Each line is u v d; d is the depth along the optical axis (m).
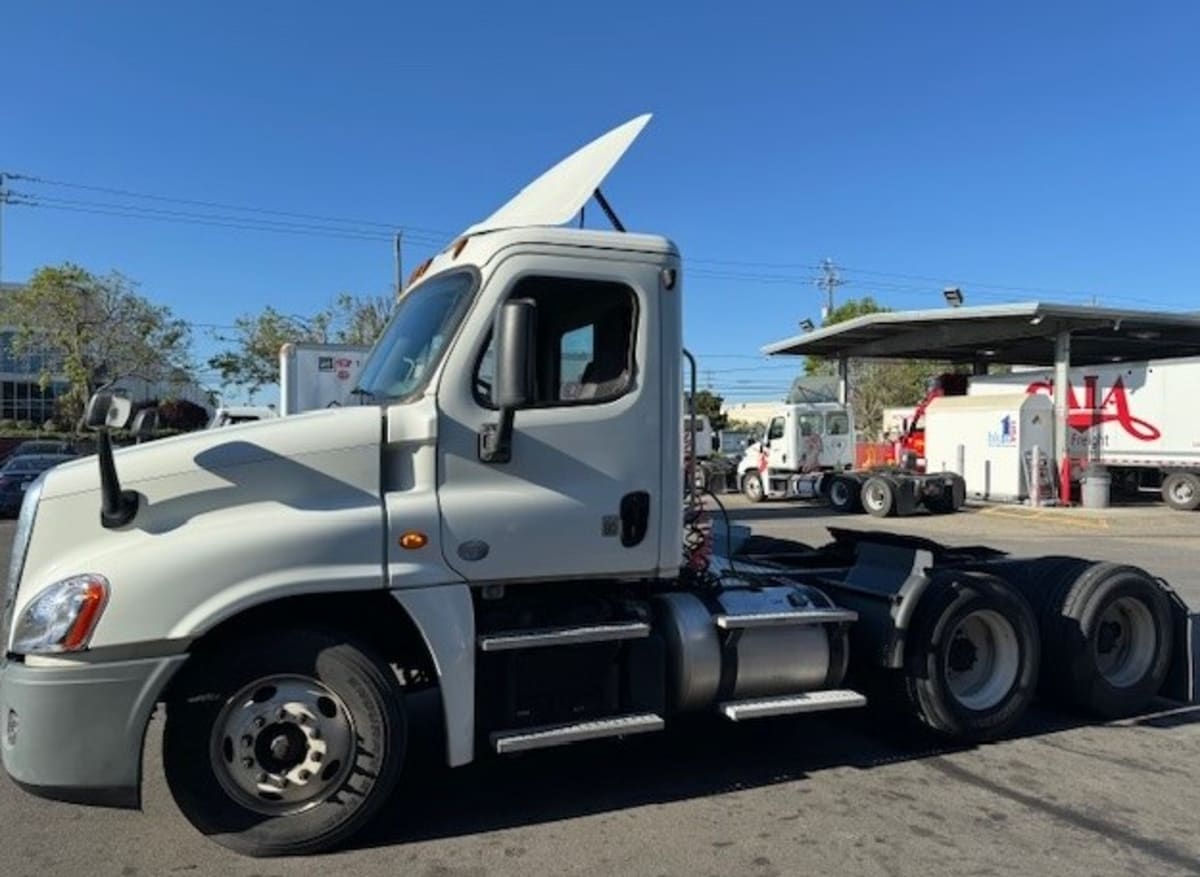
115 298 42.69
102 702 3.95
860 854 4.37
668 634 5.06
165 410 9.08
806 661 5.29
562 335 4.70
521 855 4.36
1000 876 4.15
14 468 23.95
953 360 34.78
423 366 4.61
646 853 4.38
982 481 26.69
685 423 5.28
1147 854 4.38
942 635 5.70
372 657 4.36
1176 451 24.83
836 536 6.61
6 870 4.19
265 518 4.22
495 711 4.67
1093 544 17.73
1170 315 24.67
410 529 4.36
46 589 4.01
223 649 4.21
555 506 4.62
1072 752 5.84
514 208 5.30
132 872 4.17
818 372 55.88
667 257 4.88
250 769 4.25
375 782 4.32
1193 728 6.35
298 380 14.62
